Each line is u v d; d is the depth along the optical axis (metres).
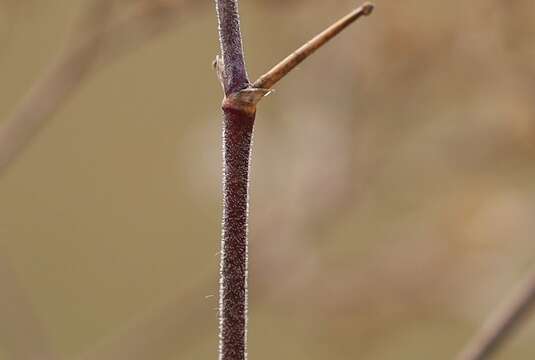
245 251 0.27
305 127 0.68
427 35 0.63
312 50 0.29
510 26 0.62
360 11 0.29
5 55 0.67
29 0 0.59
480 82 0.64
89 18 0.56
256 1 0.63
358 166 0.68
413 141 0.68
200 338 0.73
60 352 0.86
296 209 0.69
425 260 0.67
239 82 0.28
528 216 0.67
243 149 0.28
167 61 0.86
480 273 0.66
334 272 0.69
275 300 0.70
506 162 0.66
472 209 0.67
